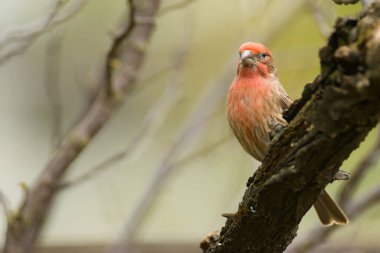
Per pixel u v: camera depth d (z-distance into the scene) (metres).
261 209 6.32
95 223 13.69
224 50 13.26
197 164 13.79
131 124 14.62
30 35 9.96
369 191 10.80
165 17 13.70
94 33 13.37
